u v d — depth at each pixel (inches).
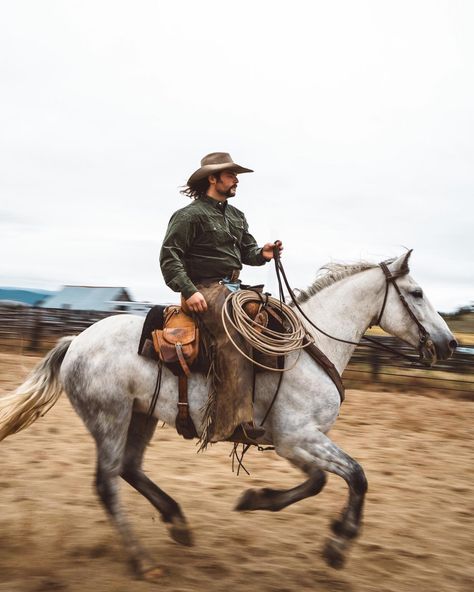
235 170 163.9
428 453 290.5
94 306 893.8
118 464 159.0
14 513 186.7
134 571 149.6
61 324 668.7
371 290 169.0
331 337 167.0
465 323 524.7
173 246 159.9
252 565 157.8
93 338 163.9
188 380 157.6
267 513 197.8
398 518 198.4
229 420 153.0
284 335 156.9
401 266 168.4
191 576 149.7
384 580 152.8
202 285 162.1
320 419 156.4
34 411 164.9
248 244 175.6
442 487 235.5
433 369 524.1
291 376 156.2
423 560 166.4
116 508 155.6
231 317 155.7
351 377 528.7
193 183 168.1
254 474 240.8
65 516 185.6
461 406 429.7
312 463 153.6
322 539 177.9
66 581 143.9
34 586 140.3
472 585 152.8
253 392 156.3
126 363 159.6
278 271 167.3
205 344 156.3
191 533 166.7
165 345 156.3
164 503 166.7
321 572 155.3
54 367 166.6
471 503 217.6
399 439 318.3
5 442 273.4
